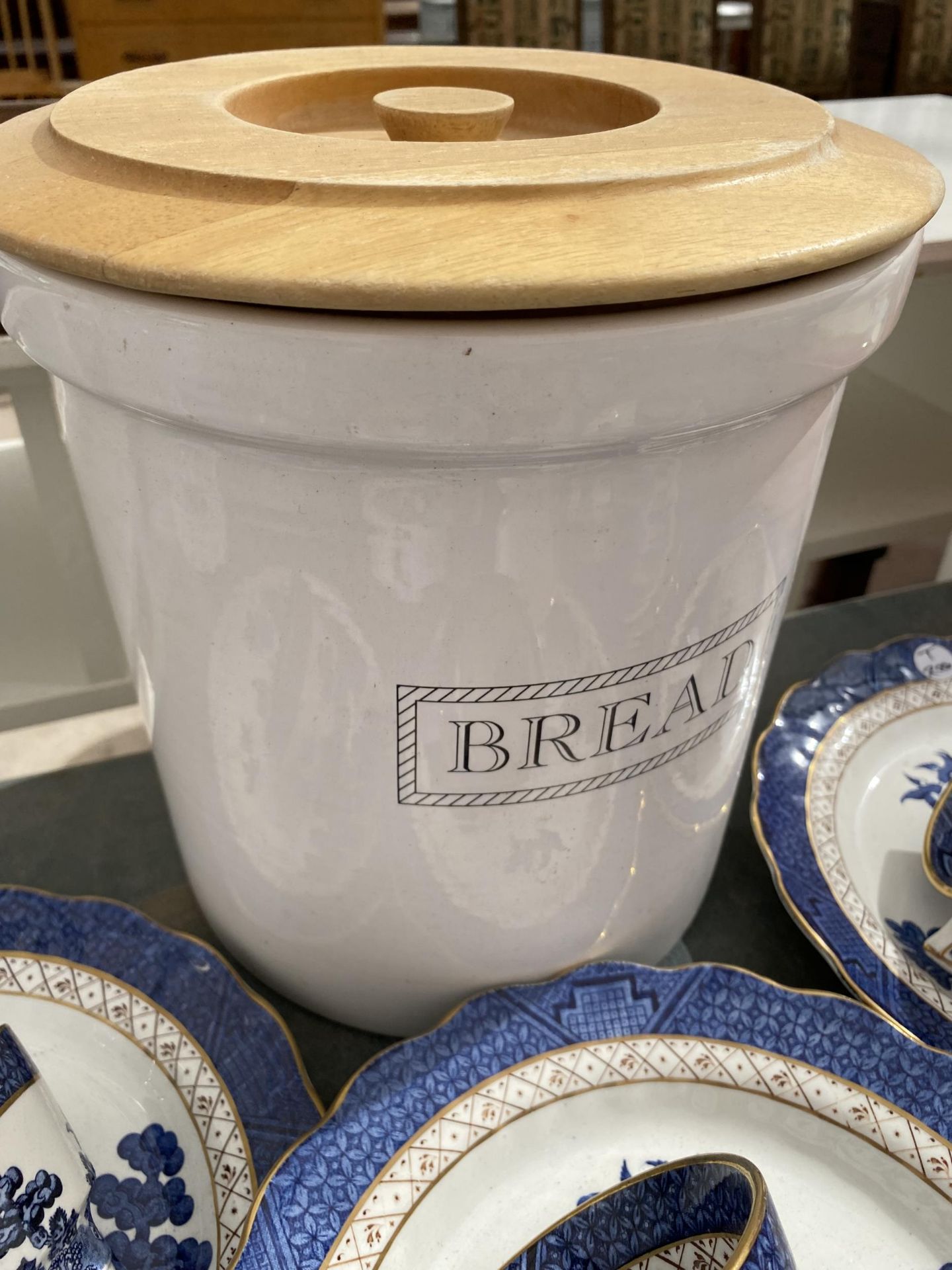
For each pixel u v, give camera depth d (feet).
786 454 0.72
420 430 0.57
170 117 0.73
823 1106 0.93
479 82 1.02
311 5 5.48
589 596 0.69
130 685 1.74
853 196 0.64
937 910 1.17
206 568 0.71
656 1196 0.77
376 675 0.72
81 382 0.65
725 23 5.55
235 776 0.86
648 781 0.86
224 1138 0.92
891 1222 0.88
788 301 0.59
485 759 0.77
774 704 1.56
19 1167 0.71
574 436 0.58
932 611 1.79
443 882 0.88
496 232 0.55
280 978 1.09
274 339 0.55
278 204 0.57
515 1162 0.91
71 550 1.61
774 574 0.81
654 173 0.60
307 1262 0.80
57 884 1.27
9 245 0.59
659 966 1.16
